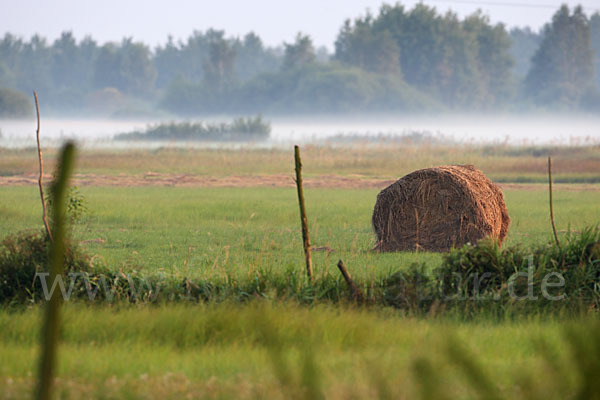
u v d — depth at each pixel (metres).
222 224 78.56
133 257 53.97
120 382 23.53
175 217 83.81
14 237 42.59
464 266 42.16
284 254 57.12
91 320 32.84
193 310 34.25
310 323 31.55
